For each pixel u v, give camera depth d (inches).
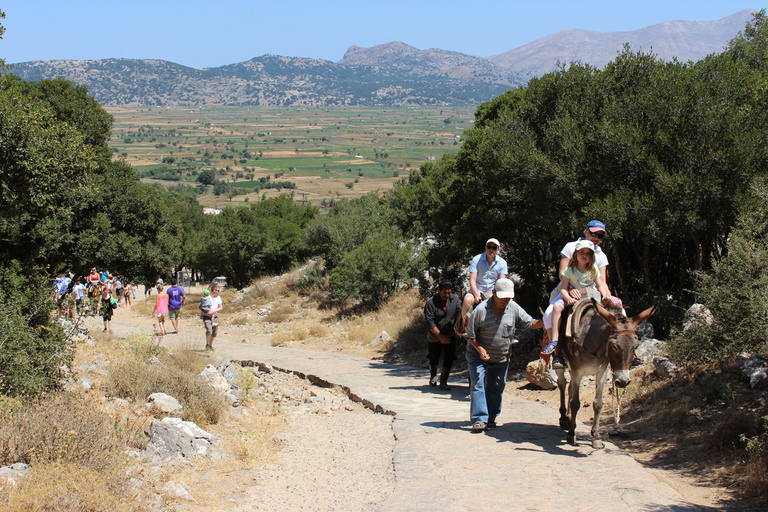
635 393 349.4
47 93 850.8
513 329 302.8
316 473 238.8
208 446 252.4
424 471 236.7
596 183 444.1
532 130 519.2
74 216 766.5
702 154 406.9
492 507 195.2
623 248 570.3
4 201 352.5
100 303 754.2
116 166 910.4
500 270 353.4
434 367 461.4
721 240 466.0
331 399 434.6
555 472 231.5
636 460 257.6
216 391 349.1
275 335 900.0
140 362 377.7
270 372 574.2
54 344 304.5
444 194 703.7
